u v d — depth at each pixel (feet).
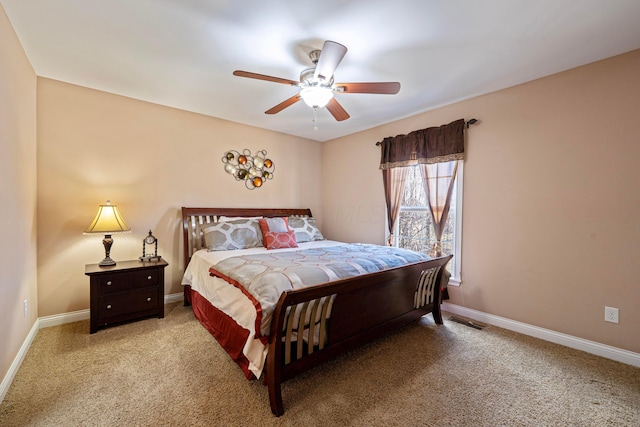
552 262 8.23
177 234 11.46
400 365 6.96
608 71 7.28
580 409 5.52
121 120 10.08
